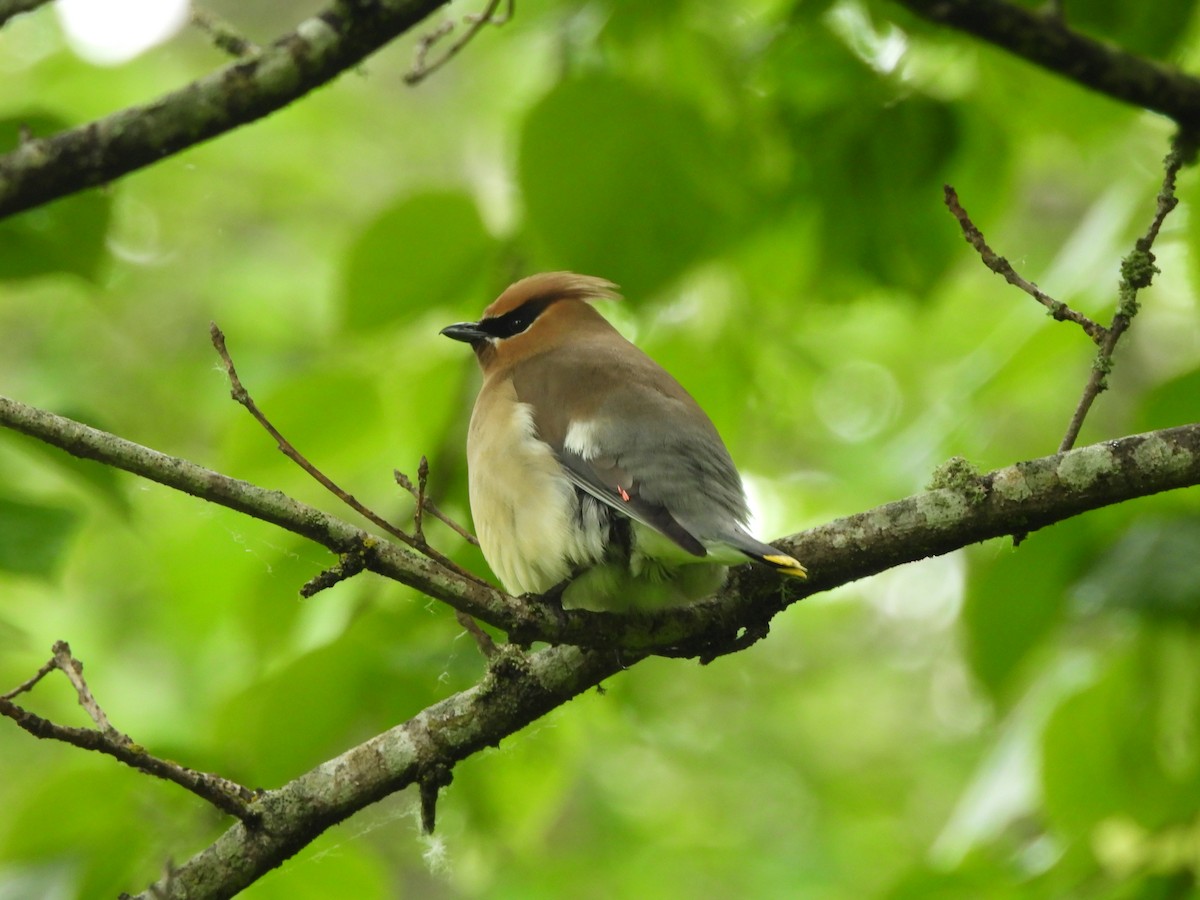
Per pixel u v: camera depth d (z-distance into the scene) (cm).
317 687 1002
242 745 998
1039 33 979
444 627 1042
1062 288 1135
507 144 1088
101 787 968
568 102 1036
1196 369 970
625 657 810
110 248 1034
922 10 980
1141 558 962
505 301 1056
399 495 1184
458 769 1113
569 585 866
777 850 1822
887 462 1225
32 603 1656
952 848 1023
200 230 2034
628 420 883
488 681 806
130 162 892
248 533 1119
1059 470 786
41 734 682
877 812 1994
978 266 1789
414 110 2133
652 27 1112
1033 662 1014
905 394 1736
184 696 1574
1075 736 975
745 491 911
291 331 1917
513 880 1620
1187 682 962
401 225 1083
